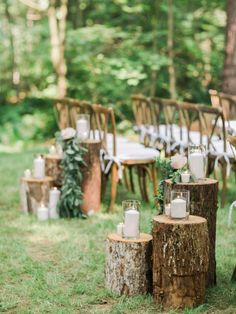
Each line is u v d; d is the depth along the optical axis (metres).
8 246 5.19
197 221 3.77
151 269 4.01
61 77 13.16
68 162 6.05
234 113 6.98
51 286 4.24
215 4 13.30
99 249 5.09
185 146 6.55
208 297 3.97
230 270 4.51
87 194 6.21
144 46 13.59
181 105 6.52
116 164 6.32
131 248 3.97
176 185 4.03
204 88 13.81
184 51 13.42
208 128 6.88
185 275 3.74
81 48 13.01
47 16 14.62
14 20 14.95
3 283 4.35
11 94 14.98
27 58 14.73
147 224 5.64
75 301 3.95
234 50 8.89
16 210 6.55
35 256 4.95
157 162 4.30
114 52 13.27
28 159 9.98
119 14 13.92
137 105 7.60
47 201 6.27
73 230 5.70
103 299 3.99
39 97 14.41
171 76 12.54
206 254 3.78
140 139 7.54
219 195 6.97
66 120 7.36
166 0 12.92
